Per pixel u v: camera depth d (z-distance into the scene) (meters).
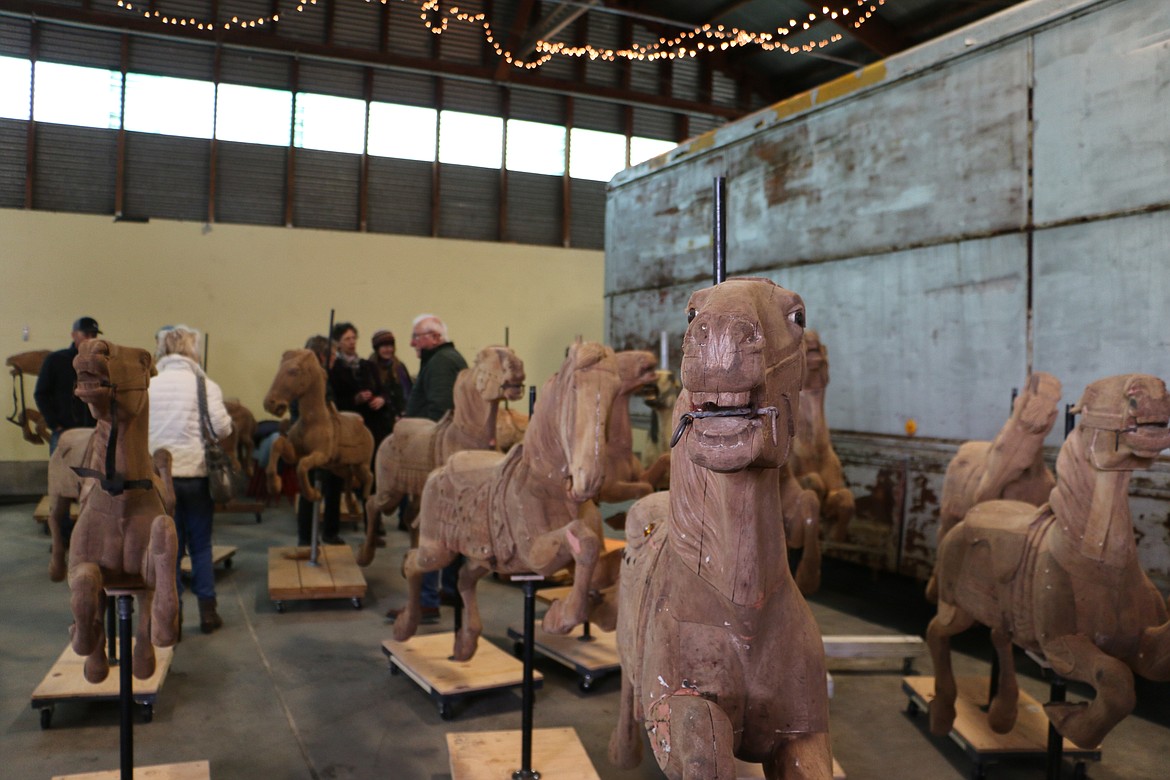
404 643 4.86
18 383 10.68
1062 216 4.81
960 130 5.41
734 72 14.50
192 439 5.30
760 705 1.80
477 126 13.28
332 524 8.11
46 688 4.02
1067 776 3.70
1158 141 4.35
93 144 11.45
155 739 3.89
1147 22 4.42
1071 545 3.12
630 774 3.67
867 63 12.08
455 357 6.25
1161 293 4.32
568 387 3.28
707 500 1.79
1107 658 2.95
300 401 6.84
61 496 5.24
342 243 12.24
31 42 11.11
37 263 10.77
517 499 3.66
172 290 11.38
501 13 13.19
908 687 4.40
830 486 5.55
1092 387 3.08
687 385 1.51
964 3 9.87
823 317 6.45
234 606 6.21
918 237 5.68
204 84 11.94
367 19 12.54
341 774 3.60
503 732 3.76
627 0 13.64
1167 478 4.29
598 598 3.62
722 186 2.10
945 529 4.57
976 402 5.29
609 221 9.15
